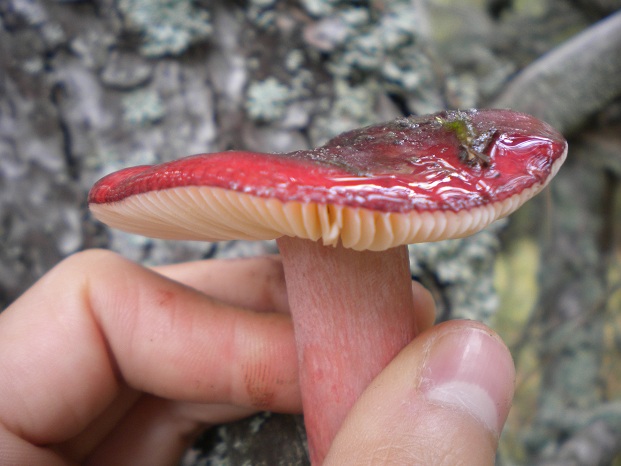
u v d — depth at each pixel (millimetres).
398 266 93
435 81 165
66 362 104
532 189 76
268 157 72
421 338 89
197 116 148
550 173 79
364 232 74
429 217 70
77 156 150
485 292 162
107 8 147
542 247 269
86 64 149
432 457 78
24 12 146
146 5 145
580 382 261
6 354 102
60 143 149
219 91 149
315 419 92
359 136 95
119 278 110
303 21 152
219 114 149
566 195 261
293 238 92
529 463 250
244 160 70
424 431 80
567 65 201
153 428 123
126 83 148
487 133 82
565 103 207
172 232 103
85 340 106
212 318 109
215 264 124
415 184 72
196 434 125
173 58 148
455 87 193
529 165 79
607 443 226
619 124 226
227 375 109
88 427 117
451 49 242
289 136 149
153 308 109
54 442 109
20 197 149
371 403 85
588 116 215
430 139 86
